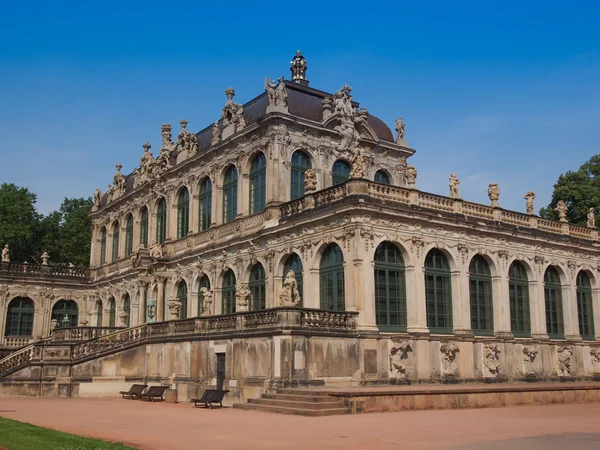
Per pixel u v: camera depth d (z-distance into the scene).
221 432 19.34
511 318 40.47
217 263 44.16
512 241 40.69
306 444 16.64
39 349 39.25
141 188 55.97
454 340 36.09
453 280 37.00
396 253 34.81
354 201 32.88
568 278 44.34
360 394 25.36
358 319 32.16
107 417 24.73
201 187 48.75
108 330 46.62
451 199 37.53
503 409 27.31
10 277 60.69
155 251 50.00
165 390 36.84
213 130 47.22
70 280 63.72
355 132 43.66
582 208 58.06
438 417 23.48
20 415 25.45
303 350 29.67
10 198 72.69
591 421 22.39
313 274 35.41
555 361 41.81
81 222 79.94
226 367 32.91
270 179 40.03
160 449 15.80
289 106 42.44
